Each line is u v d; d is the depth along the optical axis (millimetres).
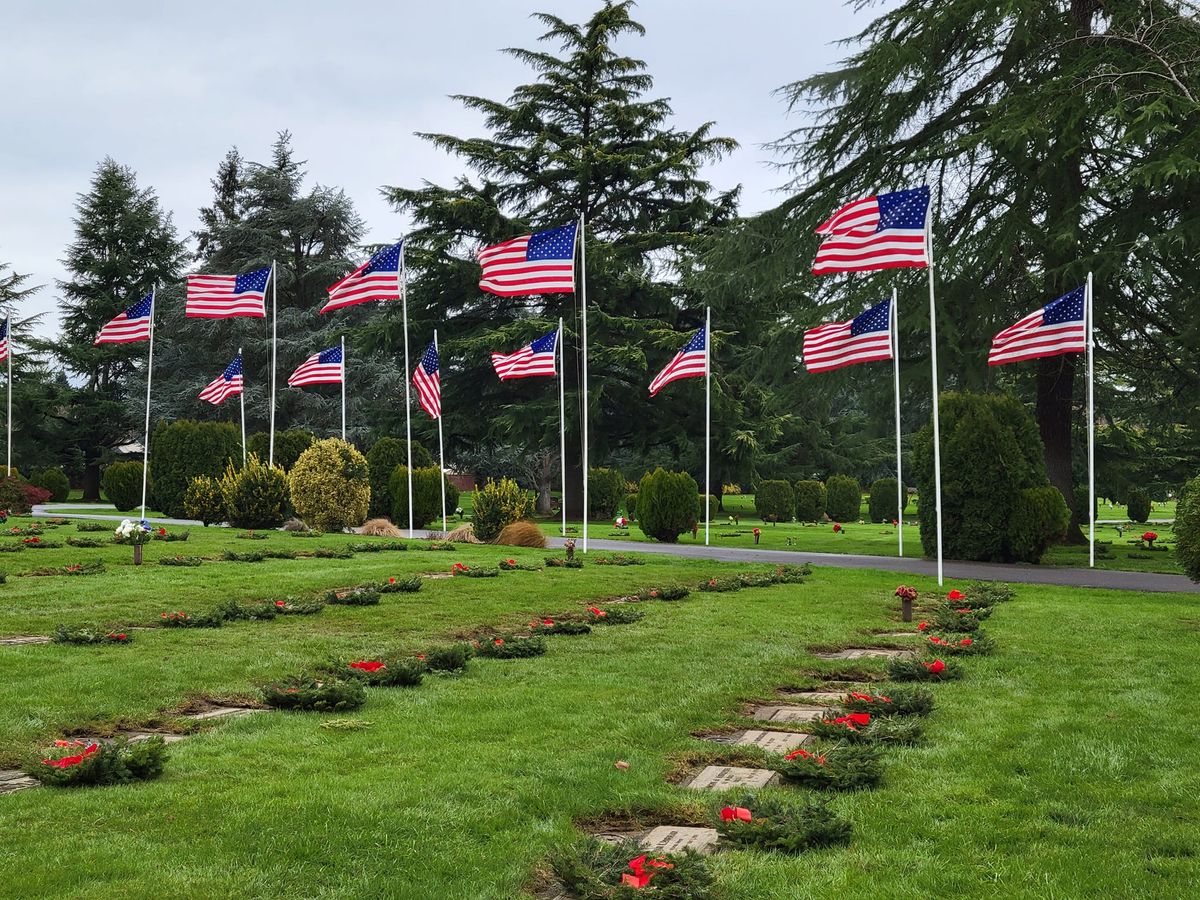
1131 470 32500
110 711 6598
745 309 38156
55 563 14758
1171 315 23609
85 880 3748
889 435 58562
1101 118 21453
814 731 6211
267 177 53375
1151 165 18969
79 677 7426
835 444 58312
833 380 25906
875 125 25094
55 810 4551
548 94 38219
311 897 3680
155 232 55062
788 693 7707
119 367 54656
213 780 5043
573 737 6039
